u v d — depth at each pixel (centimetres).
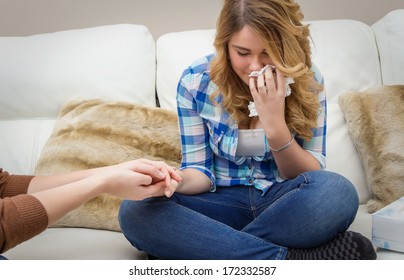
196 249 115
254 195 131
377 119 151
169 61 166
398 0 192
